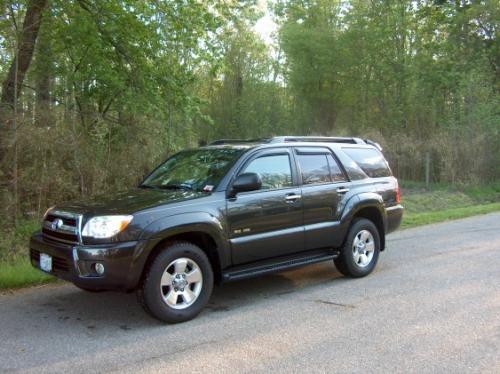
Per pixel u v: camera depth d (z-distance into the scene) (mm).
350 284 6820
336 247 6898
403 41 29281
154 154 11320
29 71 11805
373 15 31000
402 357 4367
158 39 11812
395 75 28938
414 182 20141
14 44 10227
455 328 5043
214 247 5656
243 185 5742
